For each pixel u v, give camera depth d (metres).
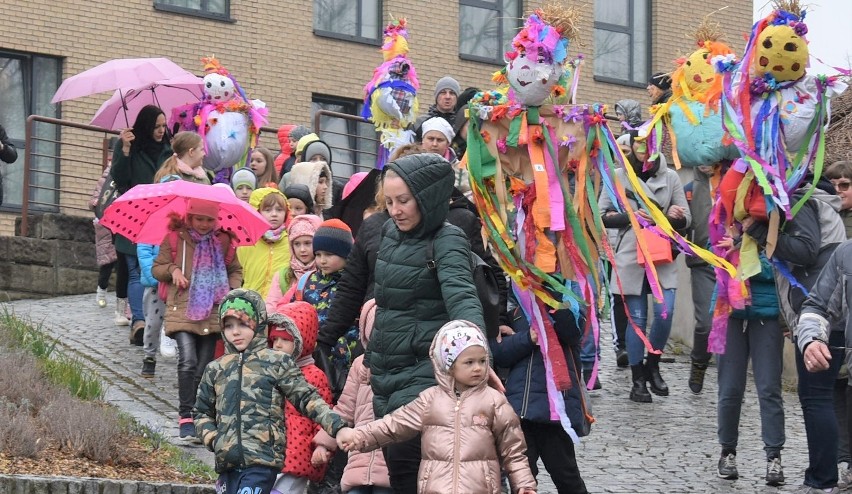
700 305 14.79
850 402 10.34
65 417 10.55
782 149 11.02
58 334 15.84
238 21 25.69
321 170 14.95
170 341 14.55
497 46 28.42
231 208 12.02
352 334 10.01
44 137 24.09
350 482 8.82
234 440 8.64
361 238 9.23
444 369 8.01
